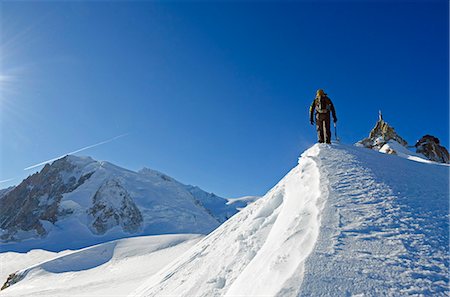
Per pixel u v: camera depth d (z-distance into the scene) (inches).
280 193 333.4
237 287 168.1
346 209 193.0
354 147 463.2
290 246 161.0
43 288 1891.0
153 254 2546.8
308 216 196.5
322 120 465.7
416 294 110.7
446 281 118.7
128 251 2677.2
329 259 132.3
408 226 169.9
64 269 2402.8
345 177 269.9
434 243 150.8
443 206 218.4
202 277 253.4
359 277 119.6
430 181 306.5
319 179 266.2
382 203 205.3
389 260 132.3
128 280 1305.4
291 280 119.6
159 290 315.3
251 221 309.3
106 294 902.4
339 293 111.0
